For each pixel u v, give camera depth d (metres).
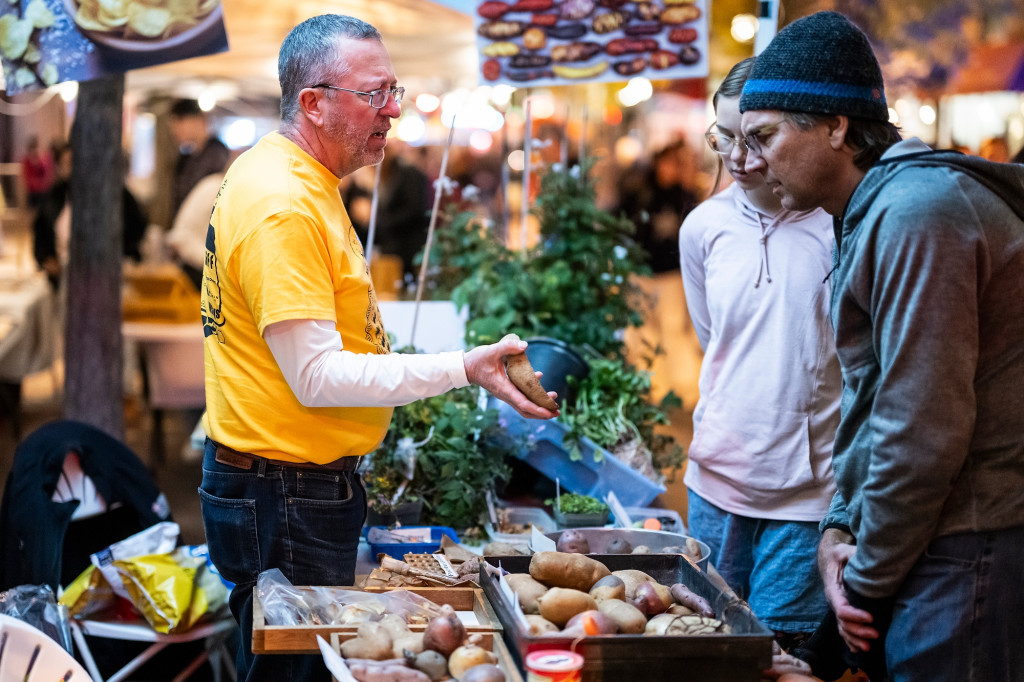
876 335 1.66
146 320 5.76
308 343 1.88
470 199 4.38
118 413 4.39
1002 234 1.60
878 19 4.95
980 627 1.66
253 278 1.88
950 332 1.56
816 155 1.75
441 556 2.23
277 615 1.78
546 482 3.30
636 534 2.36
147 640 2.85
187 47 2.97
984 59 5.04
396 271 6.65
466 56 4.34
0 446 6.00
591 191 4.01
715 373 2.60
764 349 2.49
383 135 2.09
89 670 2.85
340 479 2.10
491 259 4.00
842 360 1.82
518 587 1.78
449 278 4.29
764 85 1.76
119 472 3.13
